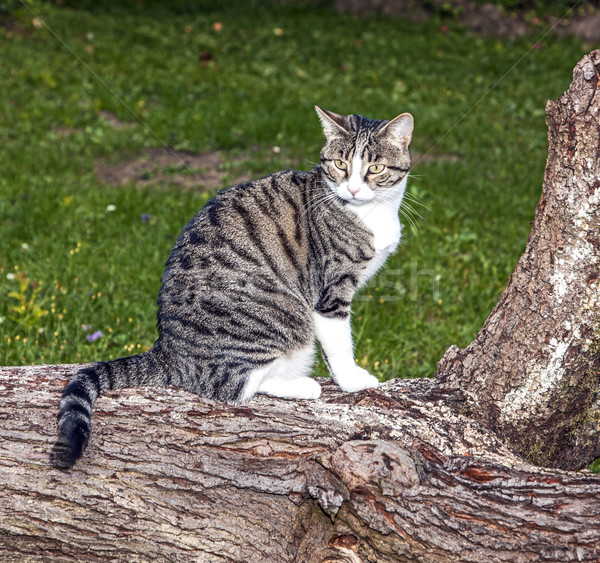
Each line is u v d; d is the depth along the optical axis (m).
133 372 3.31
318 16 17.02
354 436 3.08
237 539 2.83
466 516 2.74
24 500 2.81
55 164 8.47
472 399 3.34
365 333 5.31
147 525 2.83
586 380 3.14
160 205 7.42
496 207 7.64
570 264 2.98
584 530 2.65
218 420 3.09
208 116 10.35
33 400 3.04
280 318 3.61
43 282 5.61
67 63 12.58
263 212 3.71
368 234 3.88
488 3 16.66
